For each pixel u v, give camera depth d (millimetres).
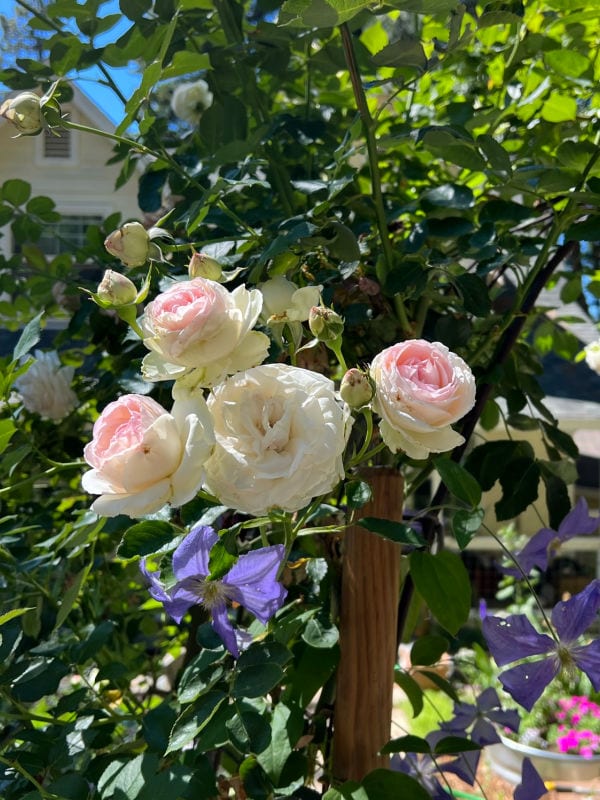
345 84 1755
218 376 744
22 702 1181
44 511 1610
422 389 744
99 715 1117
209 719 849
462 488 931
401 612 1320
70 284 1636
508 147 1603
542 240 1373
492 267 1271
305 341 1187
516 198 1969
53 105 1010
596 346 1968
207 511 835
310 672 1065
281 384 693
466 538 906
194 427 666
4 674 1098
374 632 1064
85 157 4957
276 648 880
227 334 725
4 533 1195
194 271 852
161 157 1157
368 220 1426
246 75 1443
